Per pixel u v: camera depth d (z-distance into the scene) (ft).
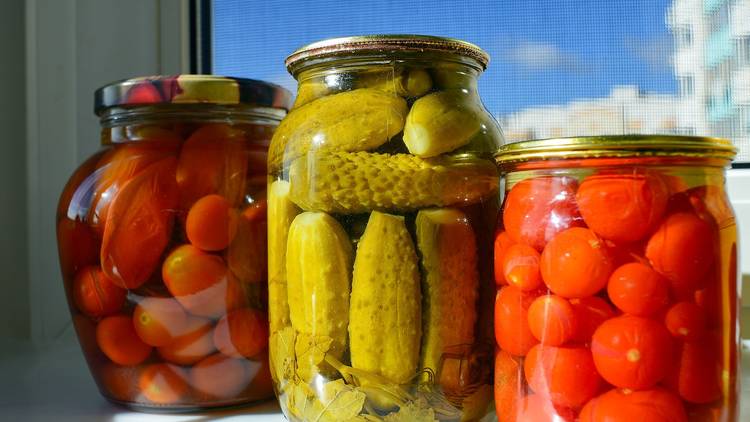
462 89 1.76
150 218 1.91
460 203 1.67
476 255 1.70
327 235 1.63
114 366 2.02
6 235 2.96
